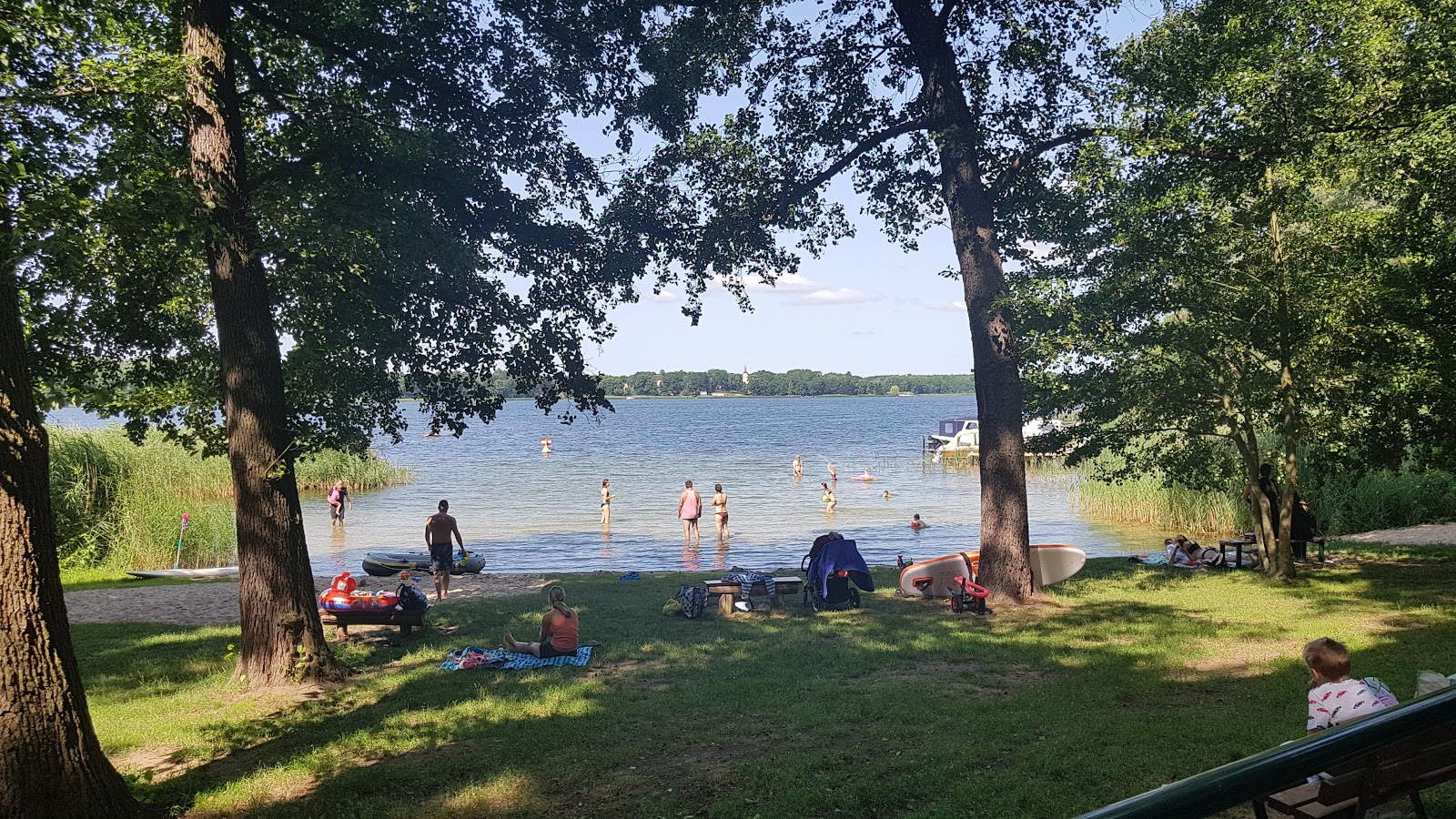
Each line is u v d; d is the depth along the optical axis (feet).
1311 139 35.53
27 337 35.17
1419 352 45.78
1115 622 44.32
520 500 142.00
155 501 83.61
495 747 28.73
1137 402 53.78
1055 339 48.06
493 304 46.16
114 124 29.96
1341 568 57.93
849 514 121.49
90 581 71.92
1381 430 49.80
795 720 29.94
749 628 46.14
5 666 22.02
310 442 41.01
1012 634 42.73
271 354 38.42
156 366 44.55
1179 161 41.63
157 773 28.04
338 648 44.78
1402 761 14.32
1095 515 110.83
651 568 83.76
